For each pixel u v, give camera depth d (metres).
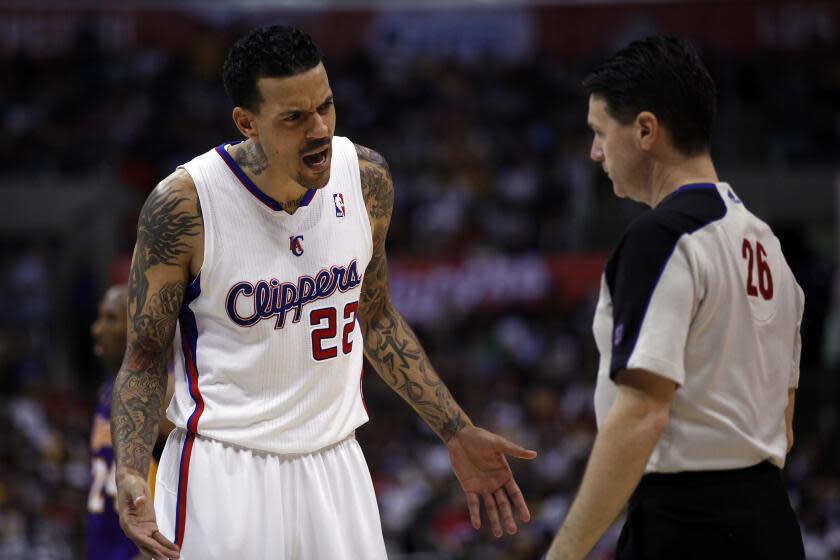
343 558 9.98
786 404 9.86
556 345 48.56
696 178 9.64
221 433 9.78
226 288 9.72
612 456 8.90
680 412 9.30
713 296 9.12
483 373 47.09
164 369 10.08
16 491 32.41
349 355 10.31
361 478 10.37
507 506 11.04
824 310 46.97
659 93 9.46
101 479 15.60
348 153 10.45
